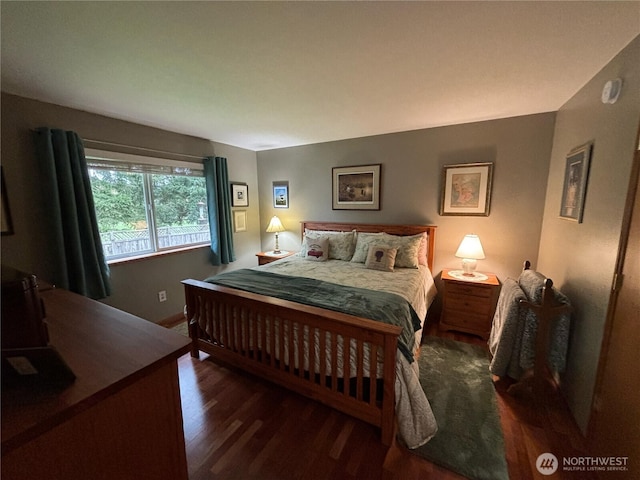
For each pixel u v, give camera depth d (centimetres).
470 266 291
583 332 169
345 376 167
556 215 235
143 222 307
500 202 287
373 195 351
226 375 218
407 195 333
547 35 136
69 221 229
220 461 145
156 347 87
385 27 130
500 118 277
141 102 225
